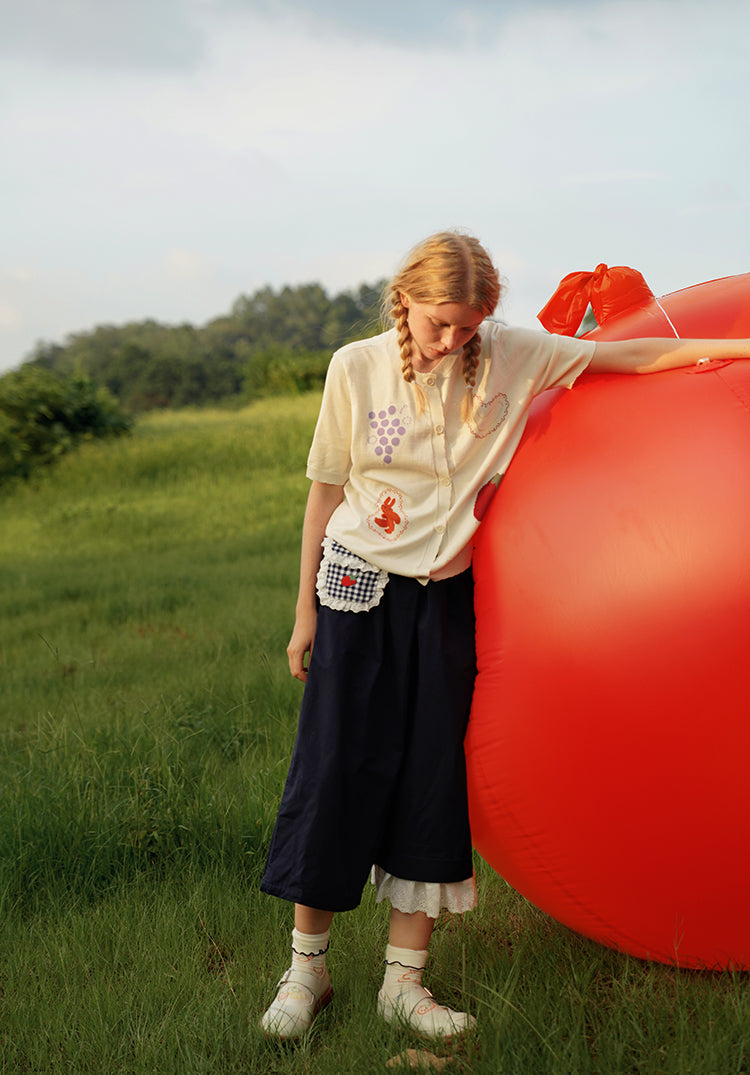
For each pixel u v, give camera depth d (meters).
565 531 1.97
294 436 16.30
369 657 2.06
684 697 1.82
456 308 1.85
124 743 3.62
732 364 2.05
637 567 1.88
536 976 2.21
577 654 1.92
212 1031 2.12
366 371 2.05
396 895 2.11
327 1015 2.21
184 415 27.14
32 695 5.00
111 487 14.59
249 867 2.90
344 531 2.11
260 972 2.37
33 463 16.27
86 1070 2.06
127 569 8.91
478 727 2.06
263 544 9.82
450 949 2.42
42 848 2.96
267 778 3.28
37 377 18.69
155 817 3.06
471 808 2.16
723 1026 1.94
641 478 1.94
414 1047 2.05
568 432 2.08
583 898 2.09
